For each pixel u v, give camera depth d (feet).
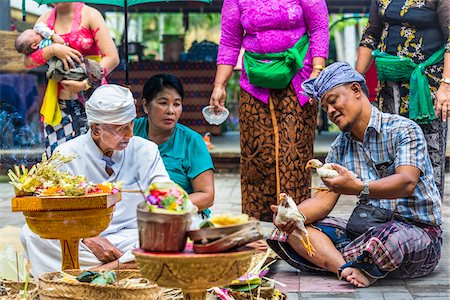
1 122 35.17
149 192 9.64
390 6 19.39
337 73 16.55
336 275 17.16
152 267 9.41
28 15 43.24
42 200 12.44
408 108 19.57
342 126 16.67
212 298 12.78
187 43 48.70
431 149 19.79
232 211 26.22
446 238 20.94
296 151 19.74
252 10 19.49
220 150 37.99
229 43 20.44
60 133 20.26
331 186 15.71
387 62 19.51
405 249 16.19
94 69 19.97
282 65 19.25
